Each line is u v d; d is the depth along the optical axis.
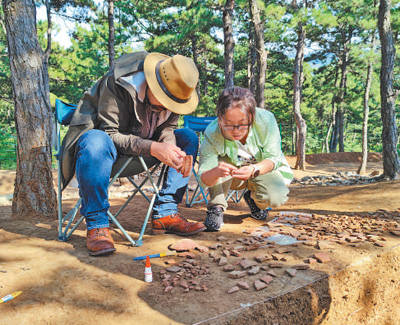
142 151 2.48
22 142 3.51
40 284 1.87
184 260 2.26
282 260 2.19
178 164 2.43
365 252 2.33
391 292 2.39
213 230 3.00
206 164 2.96
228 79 11.61
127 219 3.50
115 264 2.17
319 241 2.55
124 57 2.59
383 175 9.03
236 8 20.19
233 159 3.04
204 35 20.45
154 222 2.93
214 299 1.70
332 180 11.48
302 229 3.03
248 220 3.52
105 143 2.39
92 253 2.29
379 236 2.75
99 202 2.42
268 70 26.20
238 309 1.61
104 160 2.39
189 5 16.36
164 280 1.89
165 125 2.84
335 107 31.50
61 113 2.92
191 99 2.65
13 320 1.52
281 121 34.12
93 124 2.56
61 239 2.68
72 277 1.96
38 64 3.60
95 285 1.86
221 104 2.52
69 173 2.68
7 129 20.91
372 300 2.26
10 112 23.89
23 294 1.75
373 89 24.11
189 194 5.99
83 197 2.45
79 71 22.67
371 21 14.73
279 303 1.72
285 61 25.84
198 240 2.72
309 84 28.42
